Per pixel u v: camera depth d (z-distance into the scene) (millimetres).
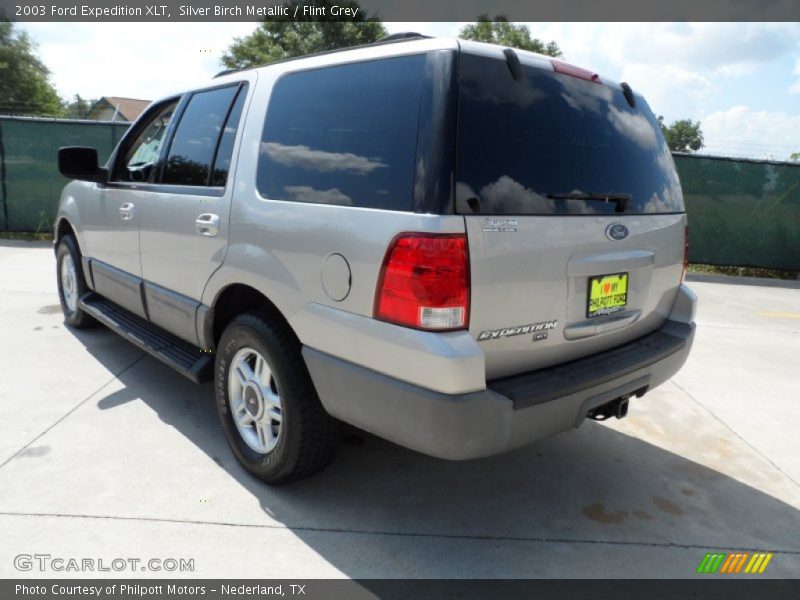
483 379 1973
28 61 39969
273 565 2223
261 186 2590
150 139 3736
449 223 1922
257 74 2875
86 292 4559
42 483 2646
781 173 9148
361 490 2752
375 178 2133
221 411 2881
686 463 3191
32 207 9391
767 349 5430
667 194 2852
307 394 2447
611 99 2668
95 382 3807
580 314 2361
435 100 2021
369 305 2070
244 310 2986
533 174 2189
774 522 2678
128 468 2812
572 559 2354
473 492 2797
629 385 2498
